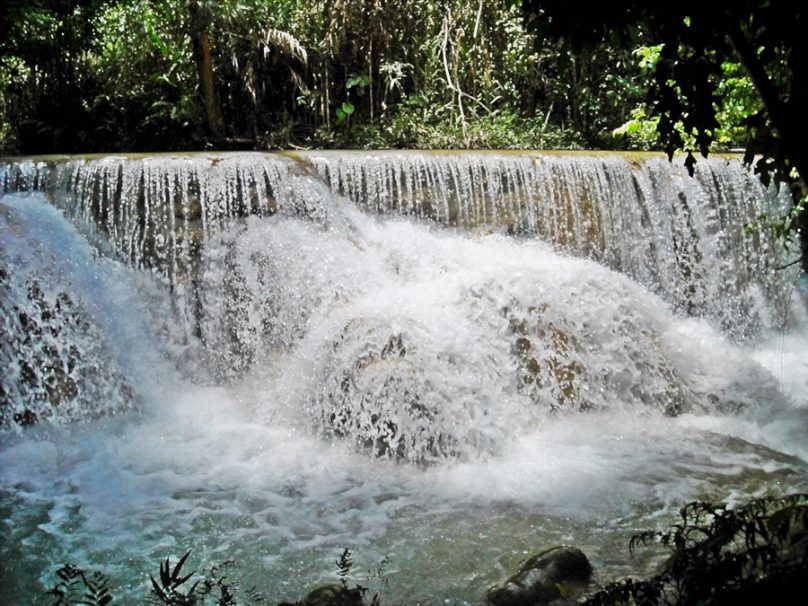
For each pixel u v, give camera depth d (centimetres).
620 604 339
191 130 1290
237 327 770
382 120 1342
